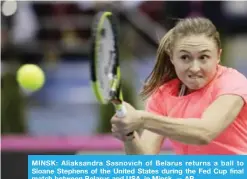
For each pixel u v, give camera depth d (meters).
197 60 5.14
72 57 14.80
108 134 10.82
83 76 14.80
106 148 9.21
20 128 11.41
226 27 14.84
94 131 12.09
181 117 5.54
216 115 5.05
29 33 14.74
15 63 12.91
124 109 4.79
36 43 14.62
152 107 5.82
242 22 16.59
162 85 5.79
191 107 5.43
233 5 16.55
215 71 5.28
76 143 9.30
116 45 5.37
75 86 14.74
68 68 14.77
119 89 5.15
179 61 5.18
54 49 14.60
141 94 5.89
